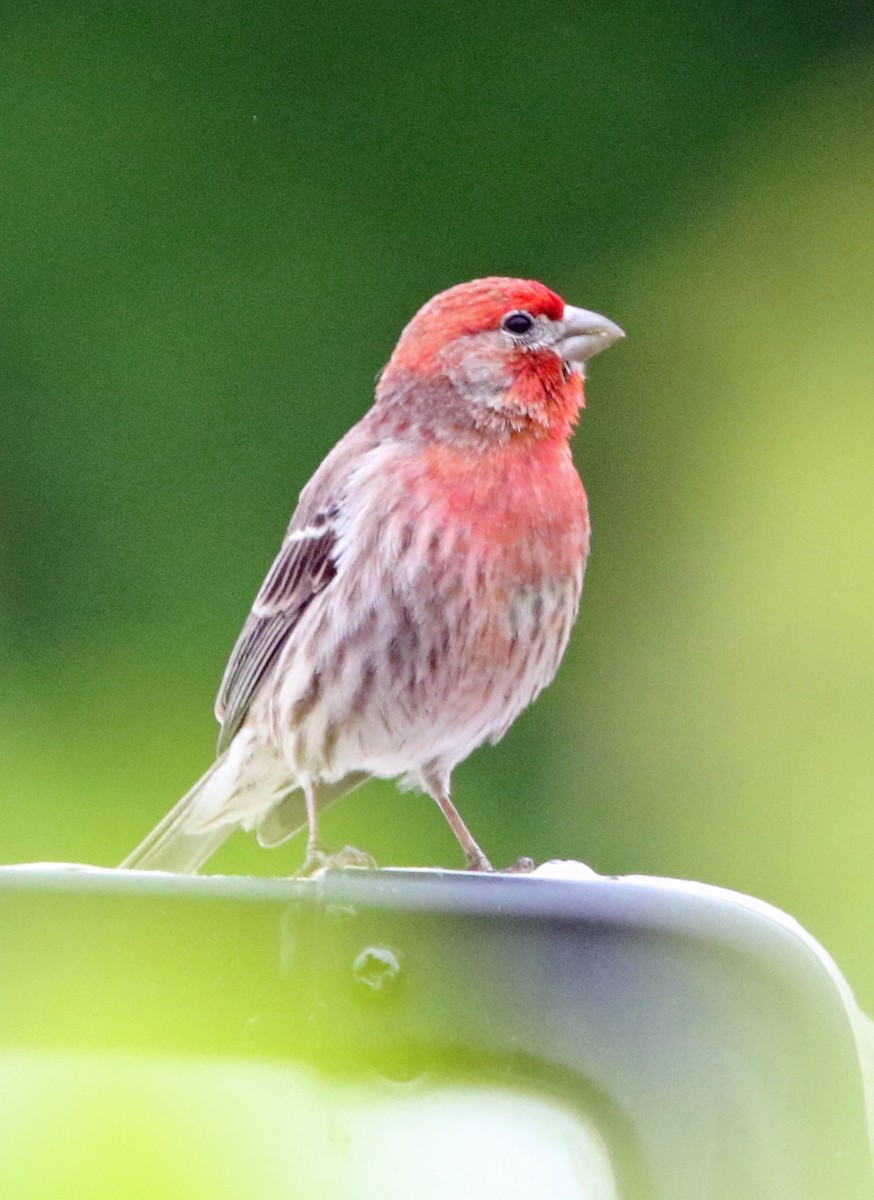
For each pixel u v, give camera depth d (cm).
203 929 355
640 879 371
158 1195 347
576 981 350
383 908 355
